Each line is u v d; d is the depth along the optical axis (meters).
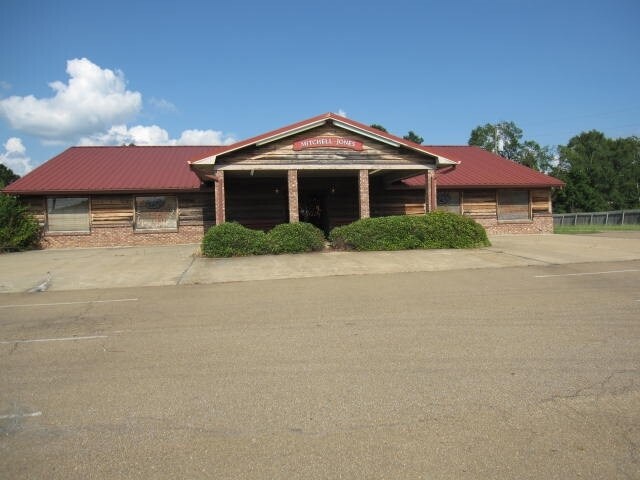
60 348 6.62
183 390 4.96
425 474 3.34
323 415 4.29
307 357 5.90
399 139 20.00
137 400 4.73
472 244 18.56
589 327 6.91
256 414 4.34
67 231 23.44
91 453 3.73
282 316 8.19
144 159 27.41
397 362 5.62
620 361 5.44
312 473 3.38
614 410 4.23
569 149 79.31
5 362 6.05
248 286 11.59
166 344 6.68
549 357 5.64
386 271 13.36
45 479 3.38
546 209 27.83
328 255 16.97
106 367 5.76
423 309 8.40
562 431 3.89
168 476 3.39
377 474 3.35
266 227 25.16
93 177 24.42
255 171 20.14
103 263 16.70
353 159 19.94
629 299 8.80
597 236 25.11
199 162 18.44
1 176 58.50
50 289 12.13
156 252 20.00
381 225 18.20
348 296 9.84
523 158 72.94
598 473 3.31
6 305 10.09
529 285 10.57
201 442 3.86
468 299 9.16
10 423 4.28
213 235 17.34
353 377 5.18
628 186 76.75
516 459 3.50
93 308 9.44
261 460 3.57
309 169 19.80
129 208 23.77
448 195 26.83
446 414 4.23
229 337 6.93
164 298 10.33
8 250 22.06
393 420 4.15
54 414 4.45
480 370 5.28
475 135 74.94
